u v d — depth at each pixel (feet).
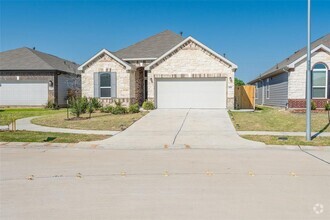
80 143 39.50
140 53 93.61
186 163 28.84
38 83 101.86
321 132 46.80
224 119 60.54
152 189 20.75
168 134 46.19
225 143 39.19
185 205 17.70
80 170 26.16
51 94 101.24
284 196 19.21
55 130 50.37
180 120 59.82
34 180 23.07
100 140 41.55
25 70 100.78
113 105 82.48
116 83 82.84
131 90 84.12
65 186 21.54
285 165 27.81
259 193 19.80
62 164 28.50
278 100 90.53
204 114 67.72
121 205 17.78
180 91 80.53
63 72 106.11
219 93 79.36
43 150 36.06
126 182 22.47
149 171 25.73
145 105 78.07
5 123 59.57
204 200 18.52
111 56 82.53
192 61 79.51
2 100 102.99
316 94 73.00
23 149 36.68
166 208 17.25
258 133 46.34
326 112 67.82
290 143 38.42
